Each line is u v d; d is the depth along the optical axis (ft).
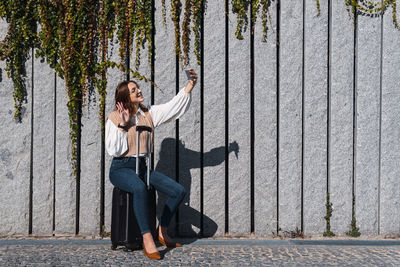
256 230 14.64
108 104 14.55
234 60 14.56
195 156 14.62
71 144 14.53
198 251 12.92
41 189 14.51
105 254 12.52
